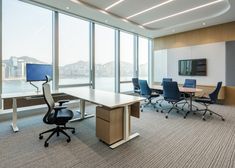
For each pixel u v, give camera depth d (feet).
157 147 8.38
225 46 18.86
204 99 14.20
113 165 6.74
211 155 7.57
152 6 14.92
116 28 21.20
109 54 21.53
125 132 8.94
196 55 21.42
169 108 16.98
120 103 8.34
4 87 12.96
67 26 17.01
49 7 14.88
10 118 12.93
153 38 26.68
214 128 11.18
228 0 12.87
